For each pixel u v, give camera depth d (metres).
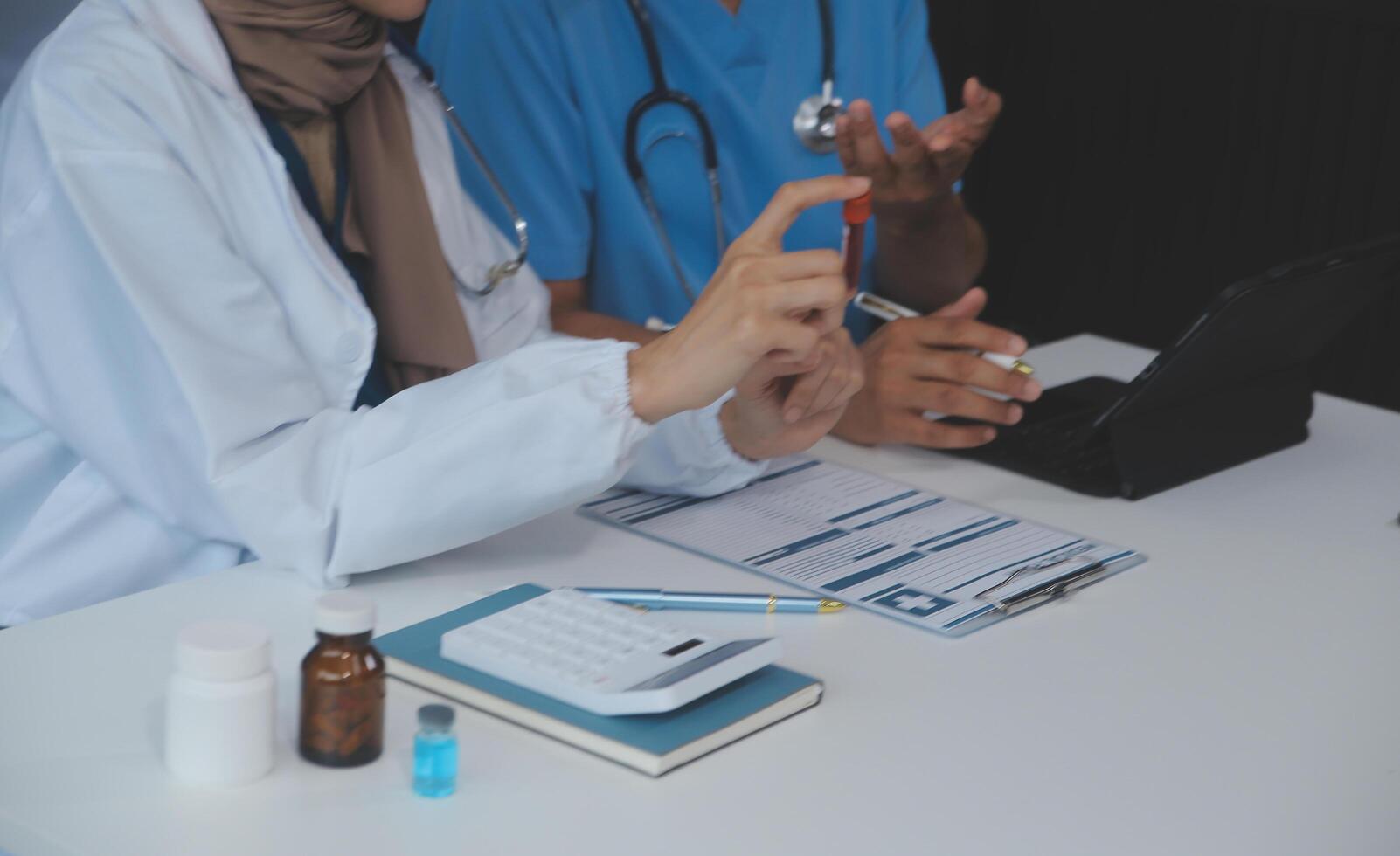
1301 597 1.14
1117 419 1.33
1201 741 0.92
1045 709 0.94
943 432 1.39
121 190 1.12
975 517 1.26
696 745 0.85
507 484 1.08
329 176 1.36
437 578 1.10
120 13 1.19
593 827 0.79
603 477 1.09
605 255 1.79
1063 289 3.45
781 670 0.94
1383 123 2.91
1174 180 3.23
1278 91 3.04
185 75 1.19
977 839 0.79
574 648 0.92
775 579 1.12
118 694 0.91
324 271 1.23
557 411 1.06
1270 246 3.12
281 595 1.07
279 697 0.91
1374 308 2.98
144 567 1.23
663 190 1.76
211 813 0.78
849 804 0.82
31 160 1.15
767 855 0.77
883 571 1.13
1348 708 0.97
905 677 0.97
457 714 0.89
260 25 1.24
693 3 1.74
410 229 1.37
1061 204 3.41
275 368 1.14
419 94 1.50
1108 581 1.15
